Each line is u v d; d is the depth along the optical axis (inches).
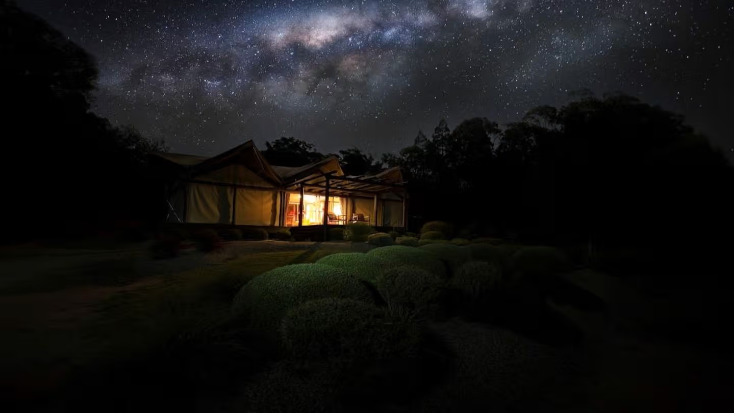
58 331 160.6
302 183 735.7
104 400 105.0
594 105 502.0
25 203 501.4
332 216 833.5
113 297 227.0
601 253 449.7
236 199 697.6
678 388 139.6
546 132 693.3
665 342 189.5
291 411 107.0
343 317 126.6
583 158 484.4
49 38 482.3
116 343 141.9
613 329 209.2
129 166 677.3
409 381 121.4
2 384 112.2
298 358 122.8
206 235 507.5
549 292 289.0
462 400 123.1
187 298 210.1
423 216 1018.1
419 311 197.5
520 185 812.6
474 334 188.4
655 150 429.1
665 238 426.3
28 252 418.3
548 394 132.7
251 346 139.4
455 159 1062.4
